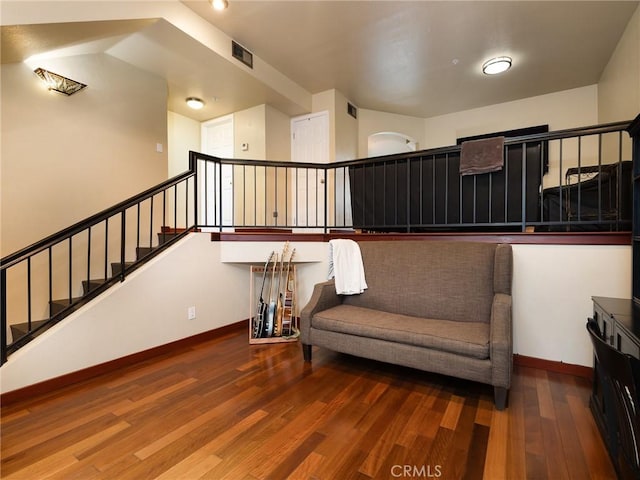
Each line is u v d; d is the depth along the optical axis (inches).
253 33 145.8
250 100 192.1
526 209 102.9
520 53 160.2
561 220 98.2
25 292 119.3
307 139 211.9
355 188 136.2
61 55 127.3
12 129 117.7
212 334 129.0
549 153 204.4
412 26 139.3
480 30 142.3
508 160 104.6
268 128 200.4
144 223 161.2
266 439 65.2
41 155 124.9
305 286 142.9
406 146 275.4
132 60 148.6
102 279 135.5
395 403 79.0
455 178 114.3
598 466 56.9
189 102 192.7
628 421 39.2
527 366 98.8
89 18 101.6
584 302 91.3
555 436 65.4
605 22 136.3
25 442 64.4
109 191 145.9
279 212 211.9
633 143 77.9
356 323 93.6
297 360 106.8
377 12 130.3
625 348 53.4
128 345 102.3
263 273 140.8
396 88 200.4
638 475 38.2
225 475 55.5
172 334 115.0
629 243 85.5
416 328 86.8
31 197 122.1
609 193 98.6
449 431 67.5
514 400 79.7
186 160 221.1
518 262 99.7
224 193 222.8
